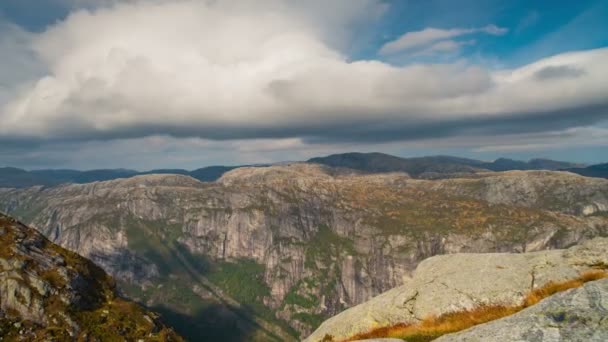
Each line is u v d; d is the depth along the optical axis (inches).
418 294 1508.4
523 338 823.1
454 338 962.1
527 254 1517.0
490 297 1316.4
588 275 1197.7
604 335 729.6
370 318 1514.5
